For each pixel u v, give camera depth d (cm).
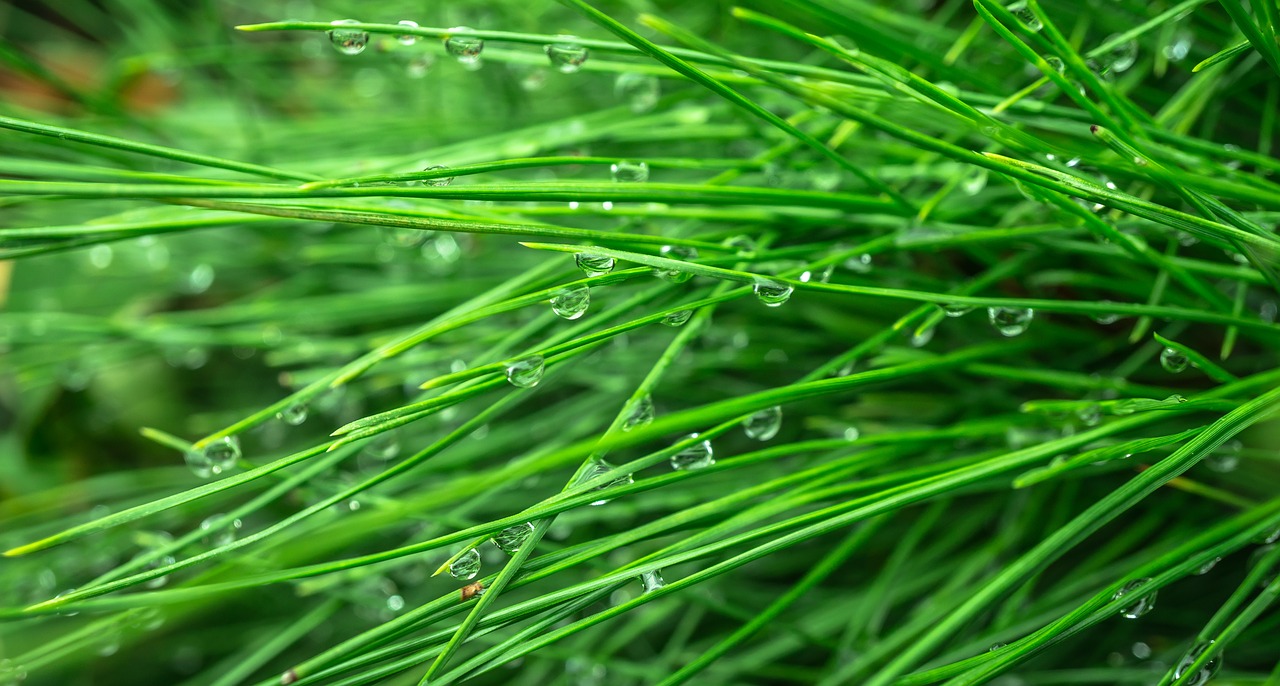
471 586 21
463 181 24
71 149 25
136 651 28
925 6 27
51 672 27
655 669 24
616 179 23
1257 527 21
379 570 24
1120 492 21
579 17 28
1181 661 21
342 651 21
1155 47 24
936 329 25
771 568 26
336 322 27
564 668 26
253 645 27
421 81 28
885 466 24
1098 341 24
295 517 21
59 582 27
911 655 21
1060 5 24
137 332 25
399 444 26
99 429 30
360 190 21
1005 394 25
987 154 21
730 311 25
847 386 22
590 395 26
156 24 31
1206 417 23
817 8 23
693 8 27
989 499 25
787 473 25
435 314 26
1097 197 21
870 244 23
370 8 28
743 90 24
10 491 29
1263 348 25
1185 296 24
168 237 28
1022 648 21
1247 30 21
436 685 21
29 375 27
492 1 26
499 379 21
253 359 31
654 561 21
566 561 21
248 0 35
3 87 36
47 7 41
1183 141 22
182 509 26
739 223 24
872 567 26
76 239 22
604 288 24
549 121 27
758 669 25
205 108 32
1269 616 24
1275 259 22
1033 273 24
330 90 31
